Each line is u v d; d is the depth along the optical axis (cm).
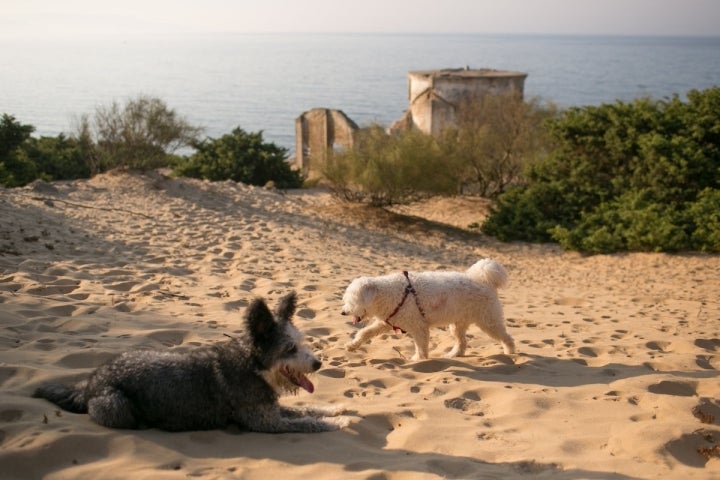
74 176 2817
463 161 2442
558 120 2356
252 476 455
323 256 1433
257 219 1767
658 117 2212
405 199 2231
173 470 451
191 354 542
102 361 657
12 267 1014
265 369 529
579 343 895
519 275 1562
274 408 542
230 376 528
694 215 1828
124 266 1123
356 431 552
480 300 809
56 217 1433
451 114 3766
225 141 2989
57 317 778
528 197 2148
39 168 2717
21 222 1321
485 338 928
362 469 479
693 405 630
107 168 2319
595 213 2017
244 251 1359
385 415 589
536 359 801
